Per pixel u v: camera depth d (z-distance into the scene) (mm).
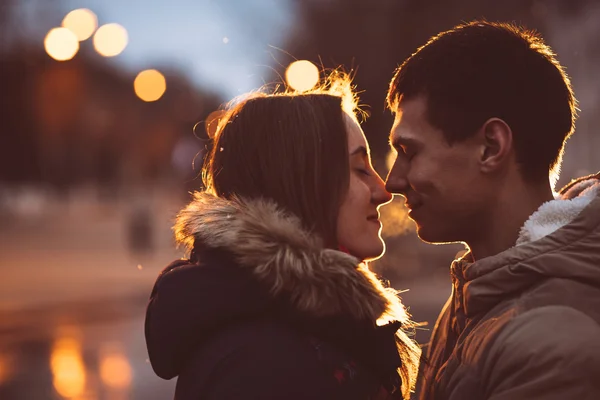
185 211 2180
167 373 2080
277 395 1952
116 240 37500
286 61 12750
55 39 24547
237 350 1981
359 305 2023
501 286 1936
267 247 2004
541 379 1768
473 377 1899
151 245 28797
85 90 70000
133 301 17594
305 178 2164
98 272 23781
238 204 2115
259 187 2178
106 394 9062
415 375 2385
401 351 2361
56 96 55500
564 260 1880
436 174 2082
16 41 48375
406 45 23422
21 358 11438
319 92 2363
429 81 2080
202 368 1985
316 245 2086
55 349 12109
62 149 65188
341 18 23828
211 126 2379
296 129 2174
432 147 2086
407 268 13578
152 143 85625
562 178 19109
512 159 2051
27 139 57000
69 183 70875
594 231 1889
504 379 1819
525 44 2072
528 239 1990
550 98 2049
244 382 1951
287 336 2008
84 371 10406
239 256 2021
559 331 1790
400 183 2152
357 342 2064
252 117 2205
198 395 1974
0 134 56438
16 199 57469
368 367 2104
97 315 15656
